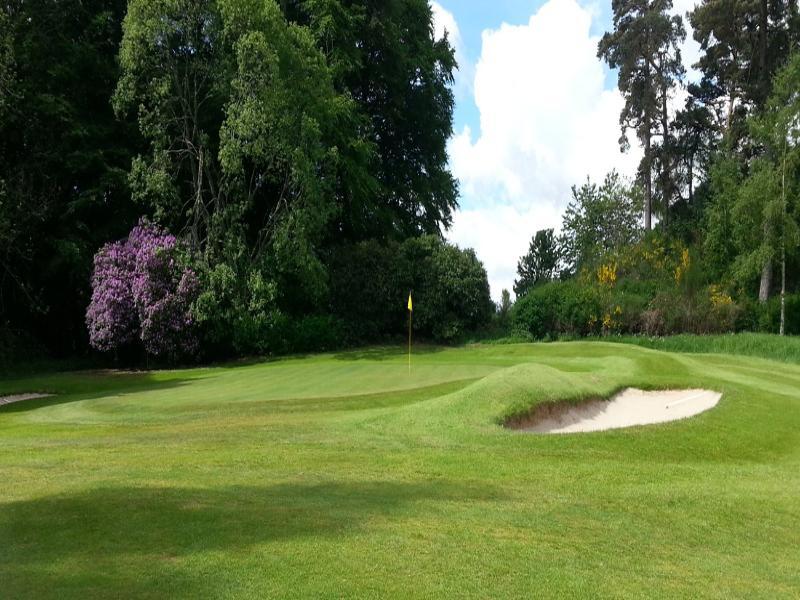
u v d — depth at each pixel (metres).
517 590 4.74
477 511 6.62
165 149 30.50
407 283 36.06
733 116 49.72
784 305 36.53
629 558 5.58
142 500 6.49
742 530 6.59
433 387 16.83
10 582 4.49
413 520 6.20
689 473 8.97
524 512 6.69
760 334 34.19
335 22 35.16
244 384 19.23
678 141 55.12
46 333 34.88
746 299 38.50
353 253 36.62
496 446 9.92
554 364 20.28
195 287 28.69
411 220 44.34
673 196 56.81
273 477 7.71
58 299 33.84
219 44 30.47
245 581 4.62
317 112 31.06
